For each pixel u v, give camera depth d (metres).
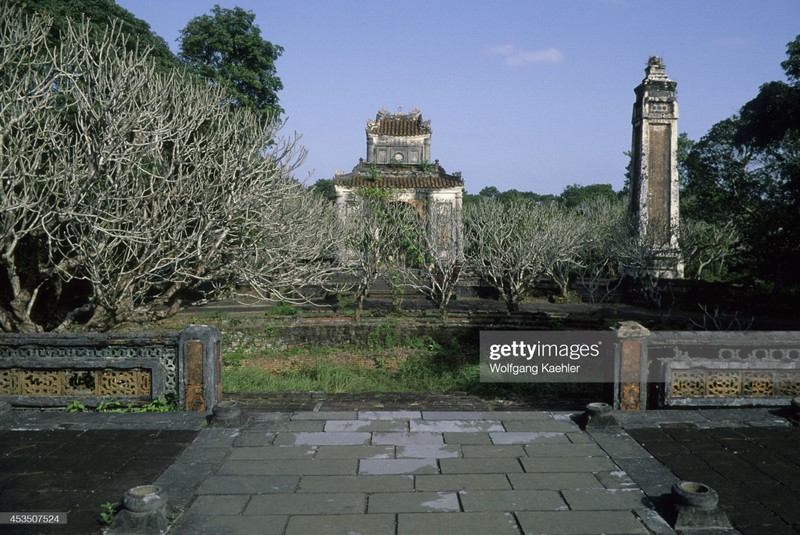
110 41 10.34
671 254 27.02
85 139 9.97
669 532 4.05
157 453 5.51
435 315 17.62
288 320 16.67
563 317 15.86
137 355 7.05
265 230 11.73
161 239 9.95
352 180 37.56
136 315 11.13
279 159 11.72
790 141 30.73
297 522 4.21
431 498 4.61
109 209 9.63
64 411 6.91
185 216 10.44
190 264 11.13
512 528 4.13
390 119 43.62
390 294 24.61
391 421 6.57
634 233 28.03
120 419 6.46
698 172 36.06
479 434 6.14
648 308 24.98
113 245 9.89
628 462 5.32
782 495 4.60
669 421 6.45
